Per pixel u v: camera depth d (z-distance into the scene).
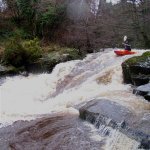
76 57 18.72
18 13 24.09
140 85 12.06
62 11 23.88
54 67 17.50
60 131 9.43
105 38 24.81
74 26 24.33
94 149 8.23
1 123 10.74
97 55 18.77
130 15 27.47
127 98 10.66
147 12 27.23
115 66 14.73
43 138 9.20
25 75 17.39
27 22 24.03
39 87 15.32
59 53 18.83
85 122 9.75
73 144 8.59
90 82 14.10
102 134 8.88
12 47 17.81
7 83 15.85
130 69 12.61
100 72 14.84
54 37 23.33
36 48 18.34
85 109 9.95
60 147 8.56
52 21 23.44
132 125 8.43
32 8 23.61
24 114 11.59
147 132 7.97
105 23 26.00
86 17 25.08
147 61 12.49
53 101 13.02
